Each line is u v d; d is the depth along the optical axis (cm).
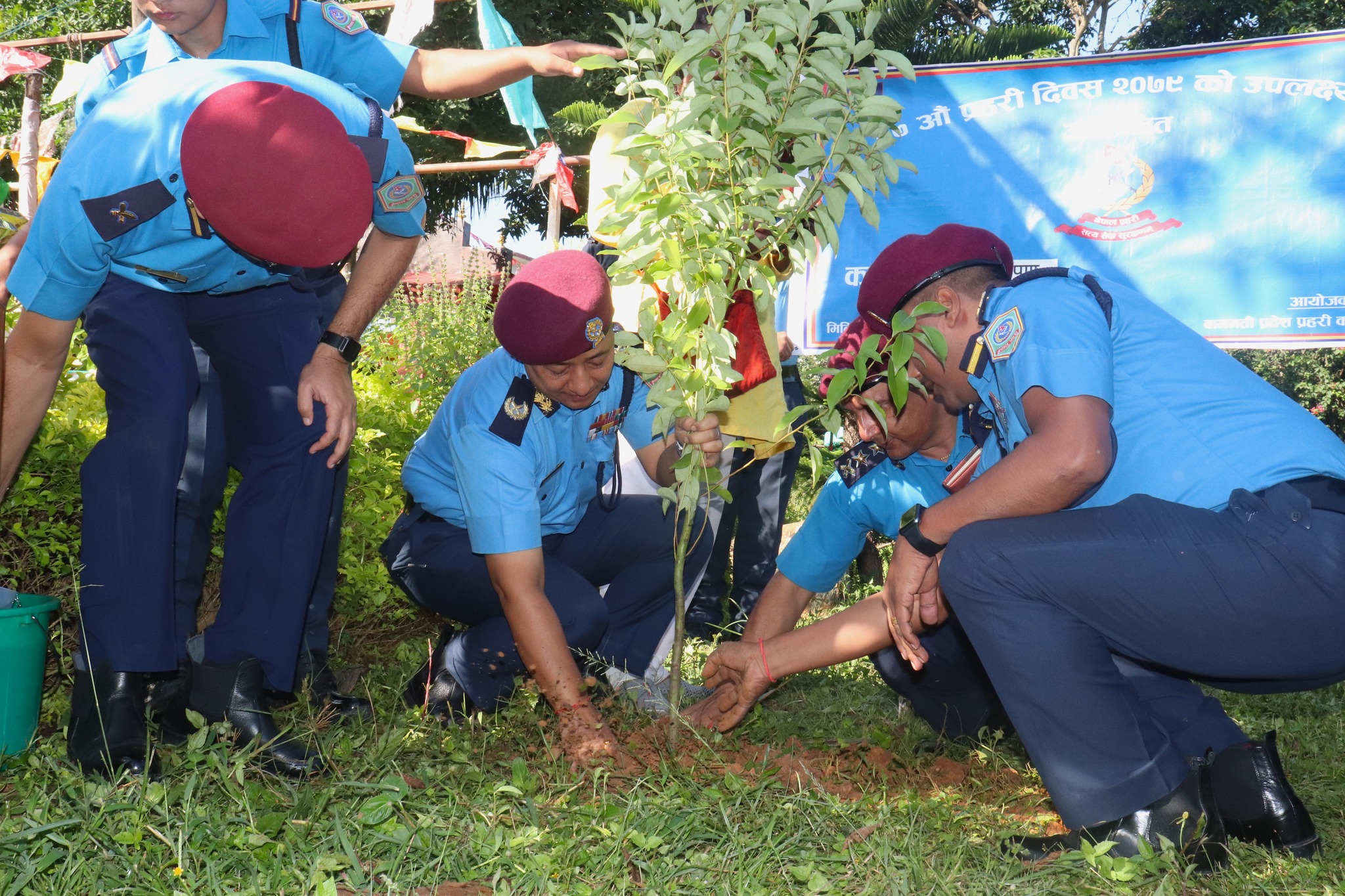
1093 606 213
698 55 243
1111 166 585
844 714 329
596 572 329
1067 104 588
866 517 297
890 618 239
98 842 191
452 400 300
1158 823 213
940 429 282
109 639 234
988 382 233
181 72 242
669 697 275
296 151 231
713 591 461
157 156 233
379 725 284
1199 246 577
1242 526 207
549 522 315
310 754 241
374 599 375
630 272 250
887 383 265
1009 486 212
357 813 211
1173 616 210
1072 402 210
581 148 1619
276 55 293
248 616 254
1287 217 568
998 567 213
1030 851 216
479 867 192
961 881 196
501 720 275
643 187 240
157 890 174
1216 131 574
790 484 483
